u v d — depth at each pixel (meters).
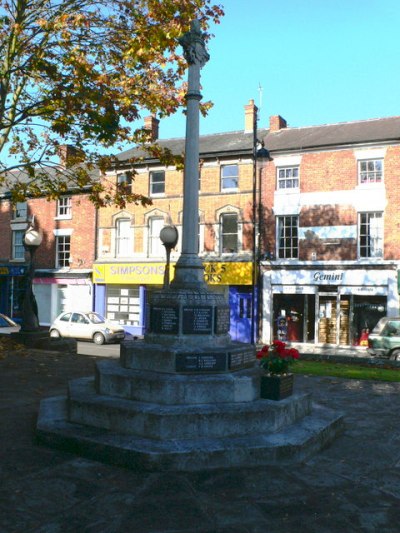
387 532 4.23
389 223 23.44
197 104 7.71
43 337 15.62
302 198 25.08
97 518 4.37
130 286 29.00
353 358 14.68
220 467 5.54
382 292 23.30
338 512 4.58
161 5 11.69
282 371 6.83
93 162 15.41
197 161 7.66
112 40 12.77
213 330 7.30
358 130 25.52
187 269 7.55
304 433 6.18
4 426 6.98
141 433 5.91
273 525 4.32
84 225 30.16
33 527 4.19
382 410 8.49
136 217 28.78
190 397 6.28
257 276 25.67
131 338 26.95
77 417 6.45
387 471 5.63
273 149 25.52
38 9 12.70
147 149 14.78
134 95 13.23
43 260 31.33
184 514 4.48
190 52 7.72
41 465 5.53
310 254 24.80
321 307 24.75
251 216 26.08
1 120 12.72
